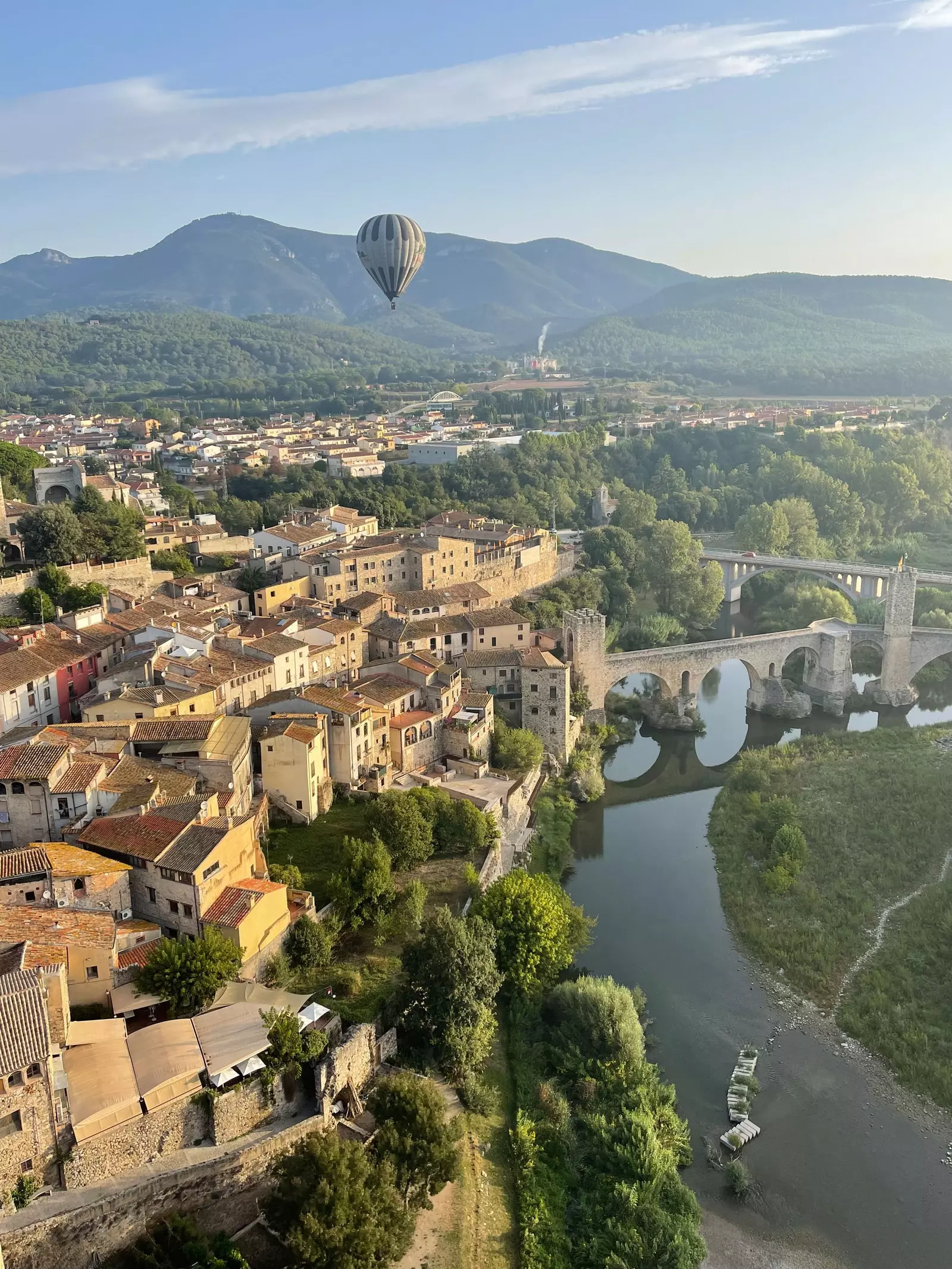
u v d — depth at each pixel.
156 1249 55.34
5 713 103.06
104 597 137.62
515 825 121.25
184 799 83.88
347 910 87.19
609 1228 66.69
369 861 89.81
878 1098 81.25
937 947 98.12
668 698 171.88
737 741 167.12
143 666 111.38
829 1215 70.56
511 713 146.75
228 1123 62.00
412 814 101.19
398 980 81.44
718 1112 80.31
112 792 84.56
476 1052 76.69
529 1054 83.56
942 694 189.12
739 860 119.94
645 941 104.38
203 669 115.62
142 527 185.12
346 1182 56.69
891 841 119.38
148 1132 58.75
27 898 71.12
